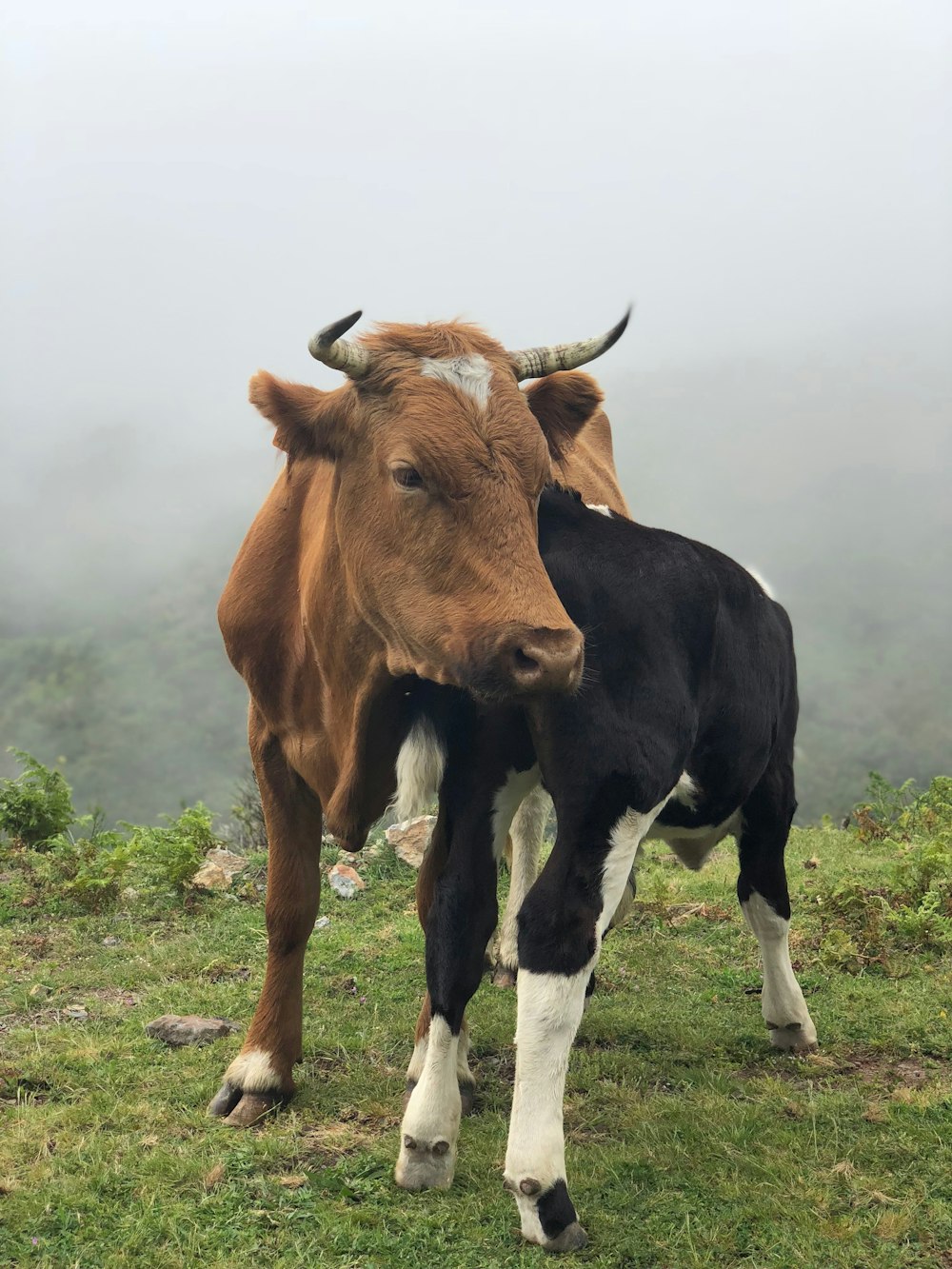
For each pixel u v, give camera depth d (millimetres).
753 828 5609
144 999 6312
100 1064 5371
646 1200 4246
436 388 4371
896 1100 5016
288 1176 4387
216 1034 5738
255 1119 4875
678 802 4762
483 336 4660
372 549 4457
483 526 4184
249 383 4789
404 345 4523
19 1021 6016
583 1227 4055
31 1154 4551
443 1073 4379
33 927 7531
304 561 5105
